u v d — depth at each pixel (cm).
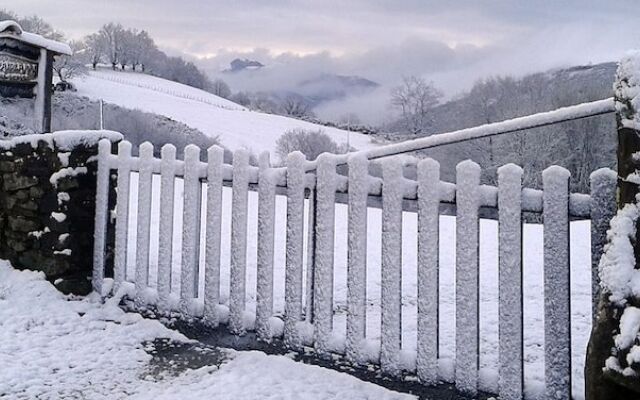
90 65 6438
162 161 421
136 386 317
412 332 401
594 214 258
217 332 382
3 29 668
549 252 269
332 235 337
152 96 4491
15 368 334
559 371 266
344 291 509
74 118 2988
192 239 398
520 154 2148
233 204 379
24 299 442
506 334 278
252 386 313
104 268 456
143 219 430
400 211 312
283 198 1078
